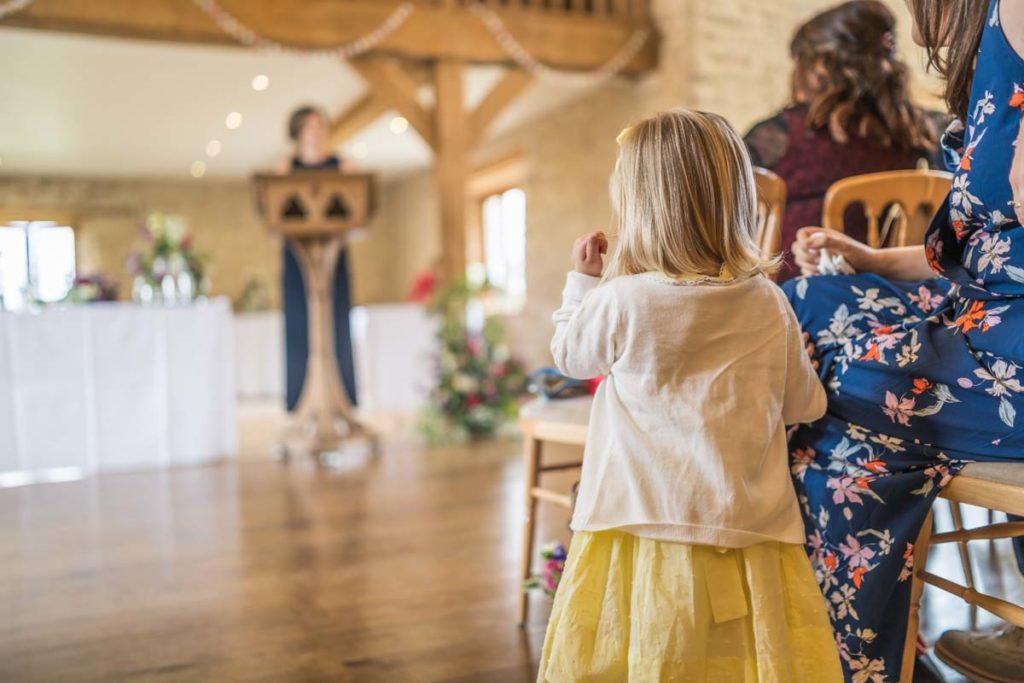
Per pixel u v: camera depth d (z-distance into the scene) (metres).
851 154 1.91
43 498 3.73
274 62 6.65
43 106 7.50
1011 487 1.17
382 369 6.26
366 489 3.75
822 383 1.44
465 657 1.88
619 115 6.96
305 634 2.06
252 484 3.94
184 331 4.47
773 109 6.45
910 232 1.81
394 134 9.44
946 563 2.36
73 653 1.98
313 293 4.65
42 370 4.19
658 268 1.26
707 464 1.19
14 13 4.59
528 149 8.45
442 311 5.43
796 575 1.22
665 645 1.15
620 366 1.25
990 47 1.14
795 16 6.47
